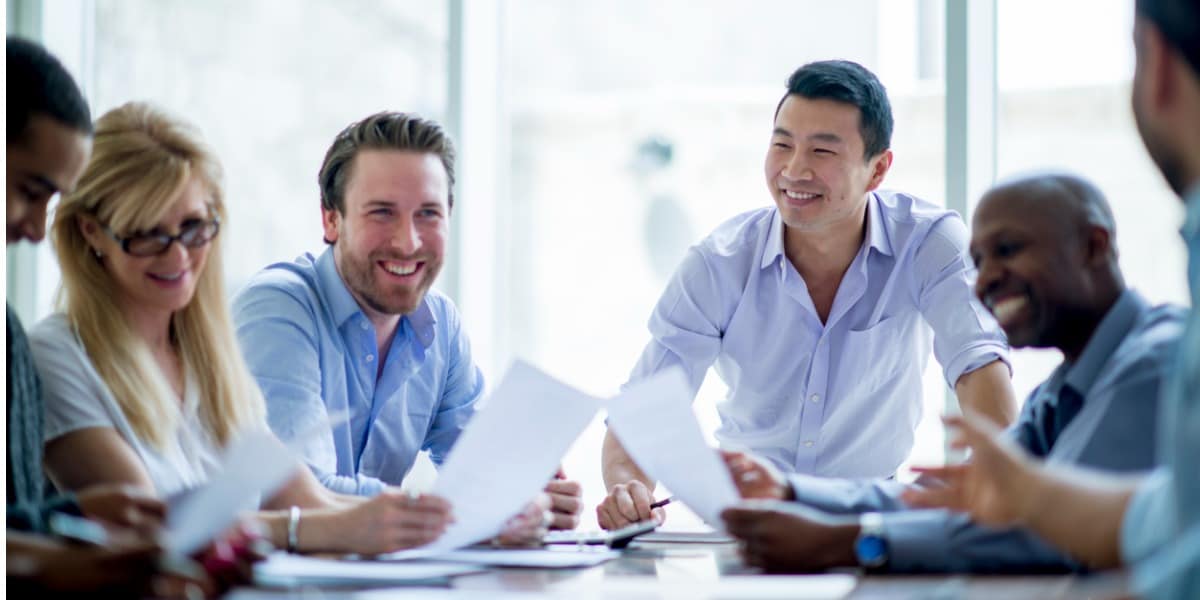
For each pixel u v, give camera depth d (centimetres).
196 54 525
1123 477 177
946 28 399
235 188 531
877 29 503
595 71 612
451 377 314
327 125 541
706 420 397
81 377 215
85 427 212
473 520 208
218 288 236
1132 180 468
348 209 288
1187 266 142
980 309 311
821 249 325
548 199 613
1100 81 454
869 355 329
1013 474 169
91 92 500
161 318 230
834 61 319
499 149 497
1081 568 184
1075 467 191
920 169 459
